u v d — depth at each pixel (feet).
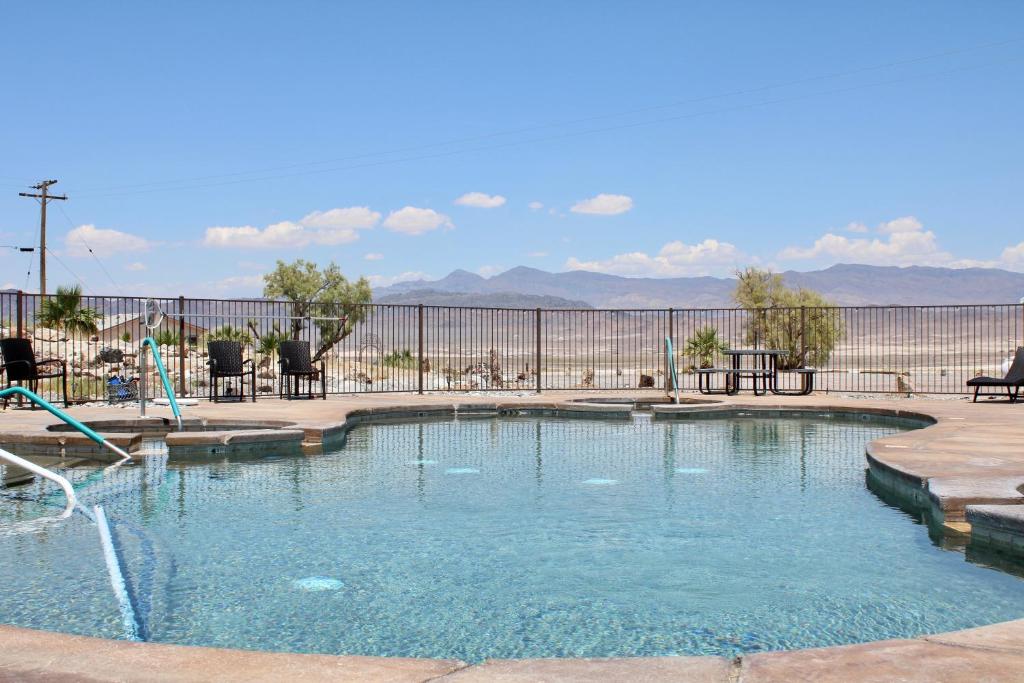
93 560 13.74
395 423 37.37
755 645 10.08
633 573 13.17
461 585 12.55
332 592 12.17
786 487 20.66
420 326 48.91
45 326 63.16
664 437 31.99
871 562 13.74
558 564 13.69
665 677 6.84
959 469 19.03
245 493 19.81
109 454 25.75
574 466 24.23
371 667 7.10
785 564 13.64
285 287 125.08
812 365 96.07
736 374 50.11
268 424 30.53
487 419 39.32
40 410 35.60
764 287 114.73
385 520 16.90
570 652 9.88
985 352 159.12
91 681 6.66
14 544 14.78
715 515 17.37
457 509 17.97
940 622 10.80
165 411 34.91
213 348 41.37
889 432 33.63
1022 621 8.25
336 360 66.39
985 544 14.52
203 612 11.23
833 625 10.75
